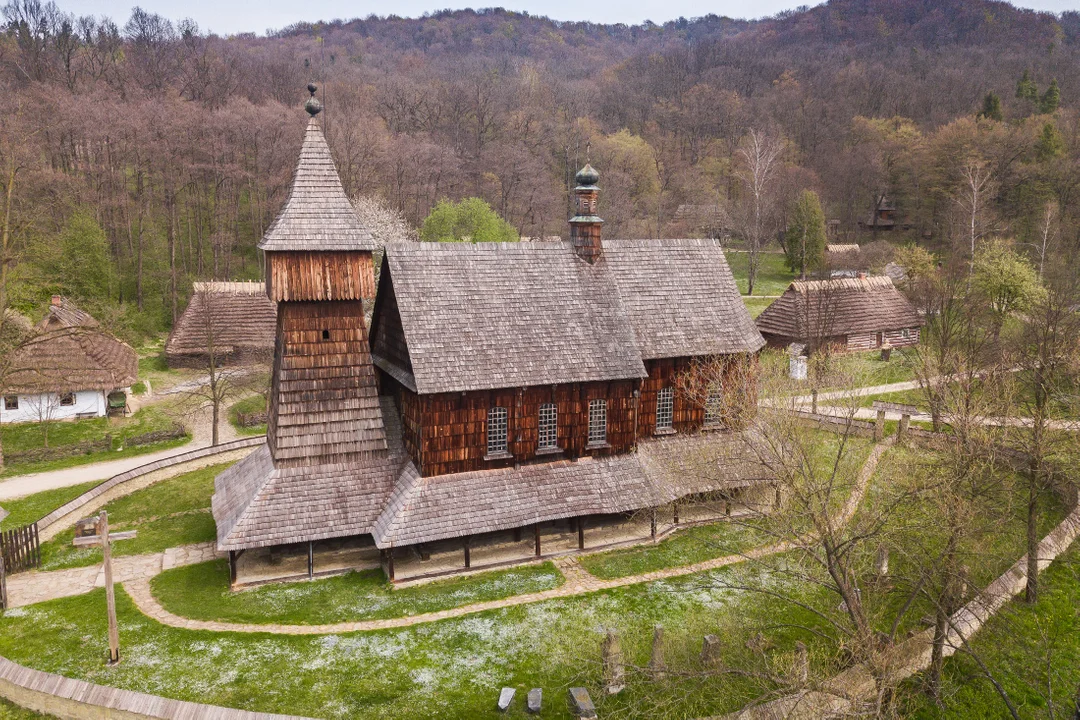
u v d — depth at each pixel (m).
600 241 35.81
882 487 27.30
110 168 78.25
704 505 33.84
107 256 72.31
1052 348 31.36
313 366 31.38
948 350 38.44
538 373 31.55
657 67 170.00
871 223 107.44
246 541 28.77
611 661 22.88
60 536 34.91
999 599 27.72
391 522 29.39
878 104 132.50
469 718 22.02
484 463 31.67
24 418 49.78
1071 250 75.69
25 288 50.12
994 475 25.80
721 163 122.19
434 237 71.44
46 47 102.31
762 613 27.62
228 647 25.34
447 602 28.45
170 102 91.44
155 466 40.91
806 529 26.58
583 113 140.88
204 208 89.75
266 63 135.00
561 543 32.88
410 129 117.75
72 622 26.98
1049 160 90.44
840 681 21.08
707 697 22.95
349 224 31.34
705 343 35.66
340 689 23.23
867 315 63.28
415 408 31.16
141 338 69.25
